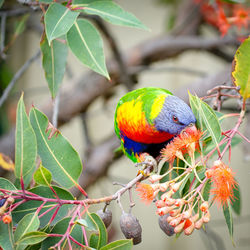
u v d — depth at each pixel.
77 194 5.76
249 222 8.09
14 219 2.98
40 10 3.93
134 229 2.85
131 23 3.24
